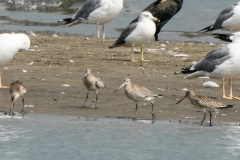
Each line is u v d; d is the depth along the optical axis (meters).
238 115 13.99
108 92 15.95
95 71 18.72
